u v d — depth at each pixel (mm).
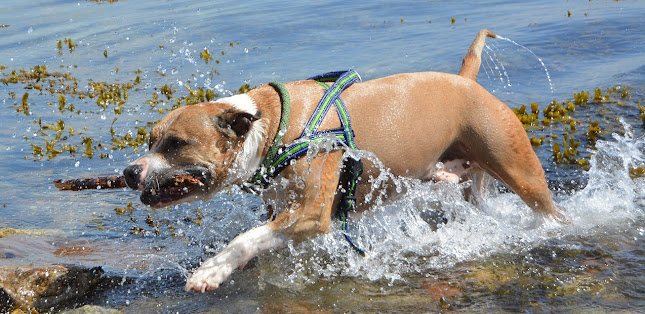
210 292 5133
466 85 5781
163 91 10797
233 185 5336
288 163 5066
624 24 12945
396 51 12125
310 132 5102
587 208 6410
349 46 12734
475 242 5867
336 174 5234
